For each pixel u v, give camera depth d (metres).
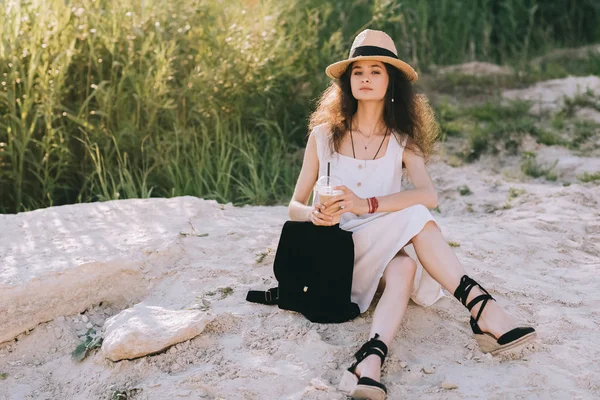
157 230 4.59
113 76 6.41
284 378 3.25
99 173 5.82
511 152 7.02
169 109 6.41
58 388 3.49
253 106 6.94
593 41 10.98
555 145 7.10
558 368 3.35
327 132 3.87
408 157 3.83
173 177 6.13
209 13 6.87
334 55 7.59
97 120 6.26
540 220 5.22
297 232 3.62
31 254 4.17
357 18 8.91
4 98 5.95
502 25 10.51
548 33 10.56
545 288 4.14
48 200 6.15
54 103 5.96
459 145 7.16
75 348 3.68
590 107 7.87
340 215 3.65
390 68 3.76
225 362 3.38
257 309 3.80
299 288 3.65
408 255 3.60
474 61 9.78
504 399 3.12
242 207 5.64
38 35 6.09
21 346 3.78
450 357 3.45
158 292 4.05
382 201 3.58
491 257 4.54
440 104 8.05
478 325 3.43
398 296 3.40
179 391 3.19
